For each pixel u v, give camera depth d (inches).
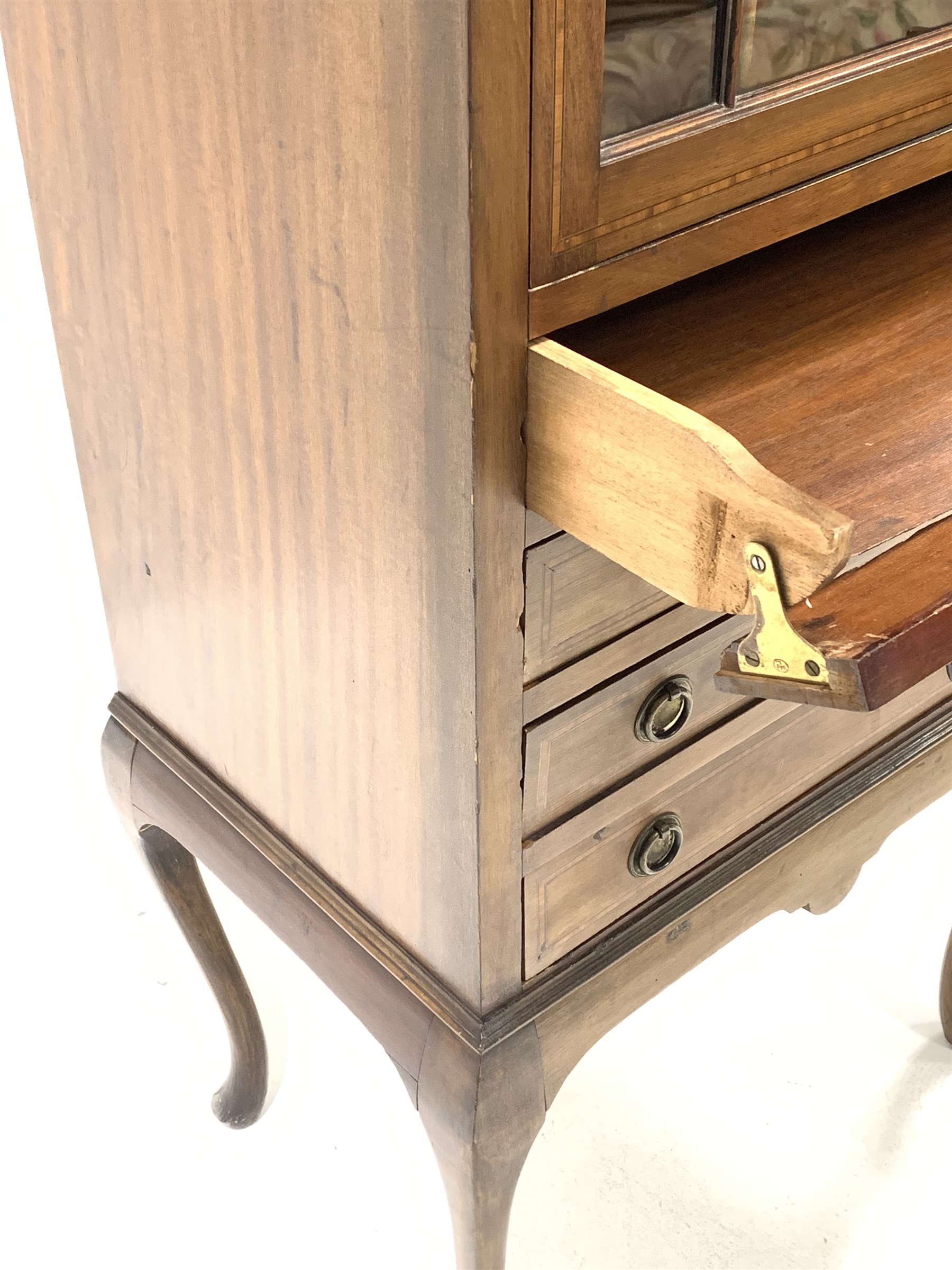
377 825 32.4
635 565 24.0
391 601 28.2
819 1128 50.4
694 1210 47.8
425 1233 47.1
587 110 22.7
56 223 32.5
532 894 31.3
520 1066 32.1
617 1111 51.0
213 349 29.4
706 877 35.4
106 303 32.2
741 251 27.1
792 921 58.2
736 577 21.9
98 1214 47.9
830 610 21.8
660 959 35.0
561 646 28.5
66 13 28.2
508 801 29.3
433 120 21.6
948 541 23.2
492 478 24.9
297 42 23.2
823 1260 46.3
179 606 35.9
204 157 26.7
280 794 35.8
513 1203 48.1
